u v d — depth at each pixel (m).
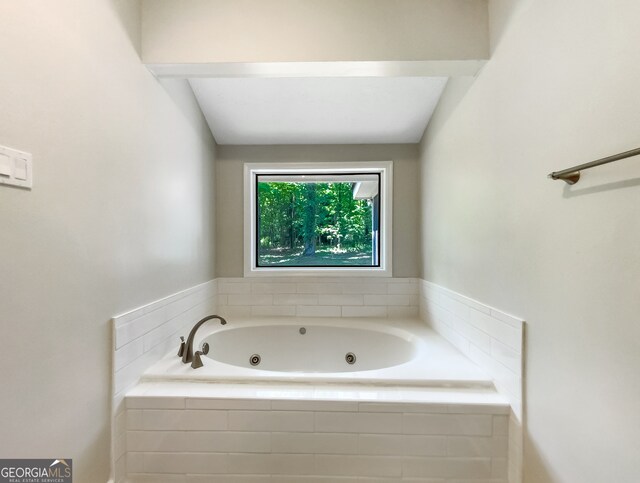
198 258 1.93
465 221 1.51
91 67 0.99
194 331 1.46
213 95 1.85
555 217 0.90
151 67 1.32
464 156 1.51
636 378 0.67
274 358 2.17
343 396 1.20
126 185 1.18
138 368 1.27
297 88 1.80
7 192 0.72
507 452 1.14
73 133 0.91
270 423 1.18
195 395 1.19
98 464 1.03
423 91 1.82
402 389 1.25
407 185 2.30
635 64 0.66
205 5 1.29
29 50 0.77
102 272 1.05
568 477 0.86
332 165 2.31
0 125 0.70
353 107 1.95
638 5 0.66
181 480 1.18
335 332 2.18
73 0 0.91
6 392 0.72
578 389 0.82
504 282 1.17
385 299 2.32
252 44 1.29
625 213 0.69
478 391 1.23
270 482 1.18
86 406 0.98
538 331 0.98
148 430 1.18
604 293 0.74
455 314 1.65
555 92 0.90
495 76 1.22
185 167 1.72
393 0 1.29
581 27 0.80
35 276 0.79
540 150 0.96
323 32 1.29
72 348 0.92
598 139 0.75
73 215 0.92
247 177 2.33
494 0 1.23
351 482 1.17
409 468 1.16
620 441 0.71
